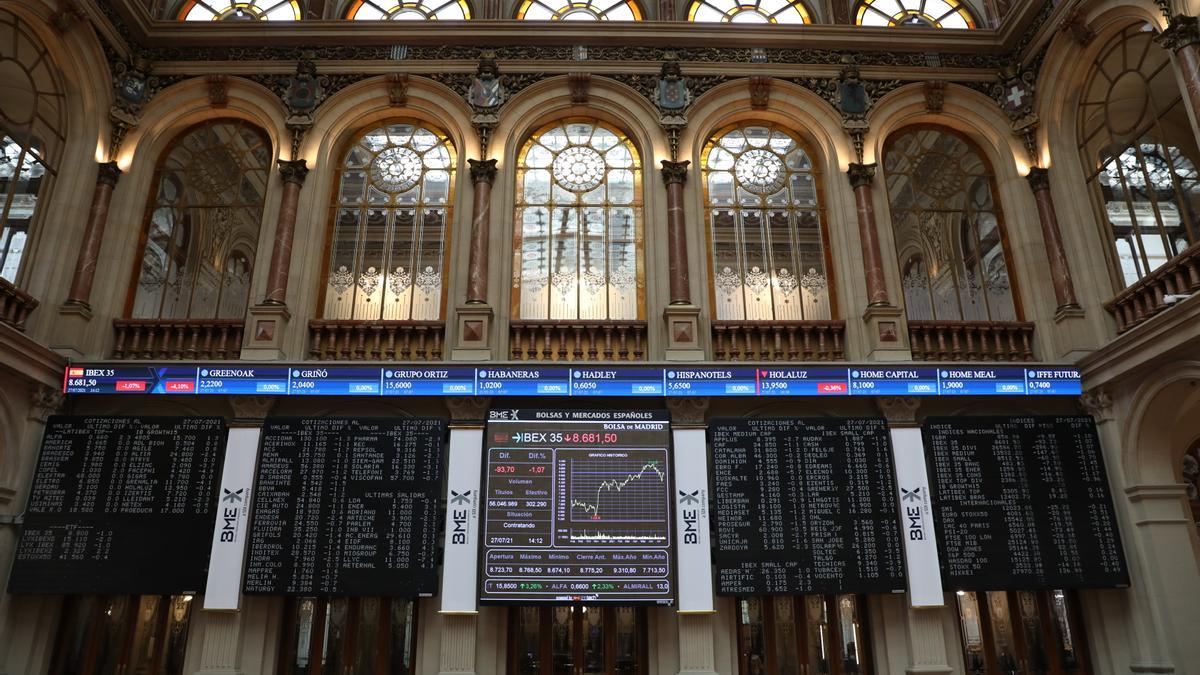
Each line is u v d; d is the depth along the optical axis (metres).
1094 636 10.95
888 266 12.49
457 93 13.24
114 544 10.52
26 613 10.45
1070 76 12.63
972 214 13.28
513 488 10.86
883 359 11.69
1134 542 10.73
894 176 13.41
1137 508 10.72
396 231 12.92
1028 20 13.13
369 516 10.73
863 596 11.12
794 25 13.48
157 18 13.74
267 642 10.52
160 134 13.13
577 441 11.07
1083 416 11.41
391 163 13.30
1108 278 11.95
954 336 12.20
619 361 11.61
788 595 10.59
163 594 10.38
